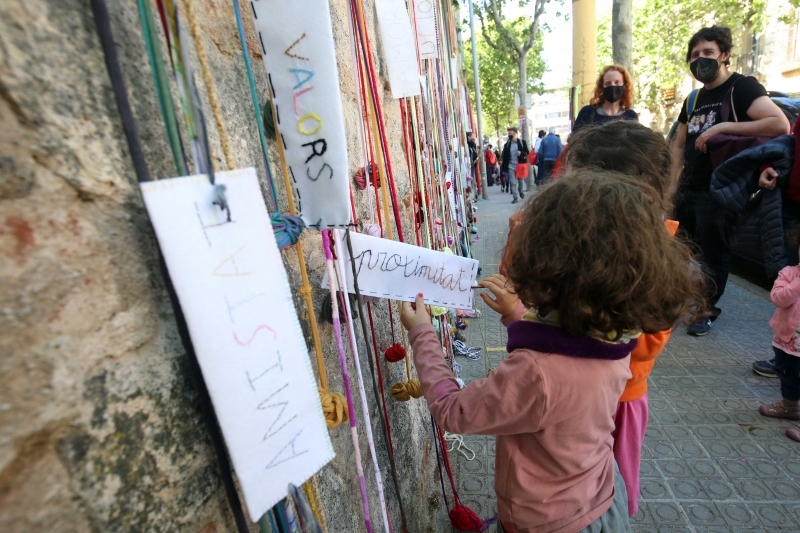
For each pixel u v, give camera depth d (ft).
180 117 1.87
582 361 2.77
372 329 3.89
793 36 36.42
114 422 1.43
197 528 1.75
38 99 1.25
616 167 3.94
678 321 3.23
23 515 1.17
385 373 4.73
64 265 1.30
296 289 2.86
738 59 42.63
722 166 8.69
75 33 1.38
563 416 2.81
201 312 1.48
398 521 4.67
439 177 8.62
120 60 1.56
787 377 7.22
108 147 1.47
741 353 9.57
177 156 1.55
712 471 6.51
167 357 1.65
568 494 3.08
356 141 4.72
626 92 9.02
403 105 5.58
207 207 1.51
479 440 7.44
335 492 3.29
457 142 15.90
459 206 13.87
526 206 3.06
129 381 1.49
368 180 3.86
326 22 2.07
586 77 18.74
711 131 9.05
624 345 2.89
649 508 6.00
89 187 1.39
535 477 3.10
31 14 1.24
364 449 3.95
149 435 1.55
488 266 16.49
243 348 1.61
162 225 1.39
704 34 8.95
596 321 2.61
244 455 1.61
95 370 1.38
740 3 36.70
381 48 5.88
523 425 2.86
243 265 1.63
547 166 24.86
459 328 10.99
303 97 2.22
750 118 8.69
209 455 1.81
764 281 13.28
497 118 76.18
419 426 5.93
